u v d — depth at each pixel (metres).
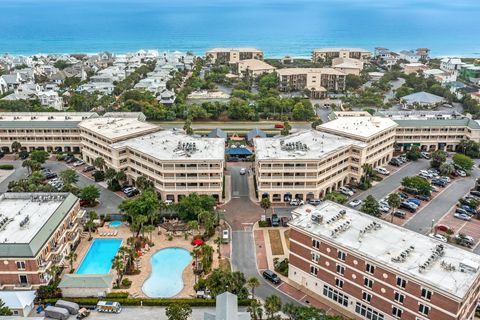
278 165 165.00
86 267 127.81
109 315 108.19
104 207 163.62
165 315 108.50
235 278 110.06
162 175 165.50
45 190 159.50
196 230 147.12
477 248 138.50
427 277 93.38
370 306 104.00
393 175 196.38
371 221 117.25
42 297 112.75
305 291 117.56
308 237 113.44
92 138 196.50
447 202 170.88
